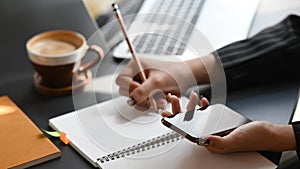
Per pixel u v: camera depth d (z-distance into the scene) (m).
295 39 1.19
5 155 0.92
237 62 1.14
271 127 0.93
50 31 1.28
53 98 1.11
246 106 1.06
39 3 1.47
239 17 1.38
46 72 1.10
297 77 1.15
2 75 1.19
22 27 1.37
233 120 0.98
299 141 0.92
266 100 1.08
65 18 1.40
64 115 1.04
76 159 0.93
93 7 1.41
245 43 1.21
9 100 1.09
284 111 1.04
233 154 0.91
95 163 0.90
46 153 0.92
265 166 0.89
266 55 1.15
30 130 0.98
